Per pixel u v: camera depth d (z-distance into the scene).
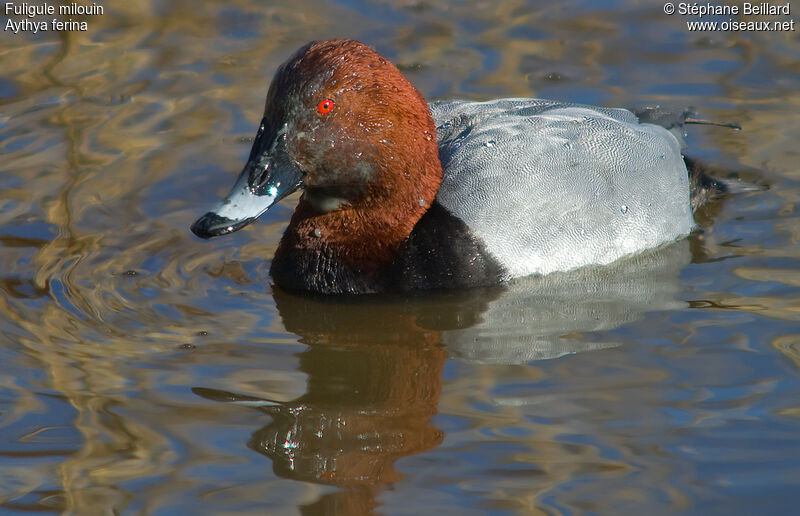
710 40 15.31
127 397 8.32
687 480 7.20
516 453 7.57
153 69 14.70
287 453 7.67
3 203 11.60
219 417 8.09
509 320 9.71
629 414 7.99
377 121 9.56
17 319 9.46
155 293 10.09
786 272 10.33
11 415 8.05
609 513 6.91
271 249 11.16
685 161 12.06
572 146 10.74
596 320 9.63
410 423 8.02
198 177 12.27
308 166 9.51
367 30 15.67
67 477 7.36
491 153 10.59
